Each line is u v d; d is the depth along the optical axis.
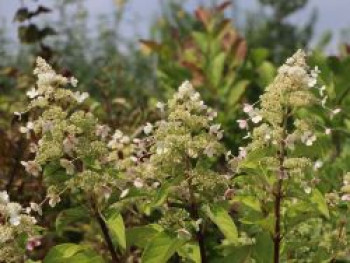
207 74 2.47
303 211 1.11
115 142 1.21
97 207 1.12
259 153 1.06
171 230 1.07
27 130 1.11
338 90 1.79
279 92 1.04
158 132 1.08
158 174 1.08
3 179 1.66
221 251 1.31
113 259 1.15
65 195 1.16
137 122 1.86
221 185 1.07
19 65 3.51
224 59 2.53
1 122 1.93
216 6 2.84
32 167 1.10
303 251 1.26
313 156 1.13
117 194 1.12
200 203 1.10
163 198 1.05
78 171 1.12
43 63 1.13
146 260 1.05
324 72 1.75
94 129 1.11
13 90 2.50
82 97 1.12
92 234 1.51
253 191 1.14
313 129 1.06
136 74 3.86
